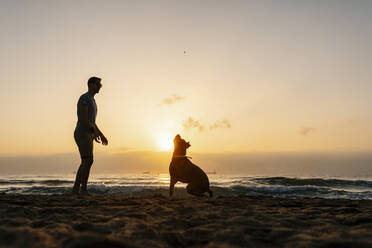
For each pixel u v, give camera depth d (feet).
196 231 7.07
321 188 40.47
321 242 5.98
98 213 9.72
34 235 5.79
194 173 18.58
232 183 58.29
